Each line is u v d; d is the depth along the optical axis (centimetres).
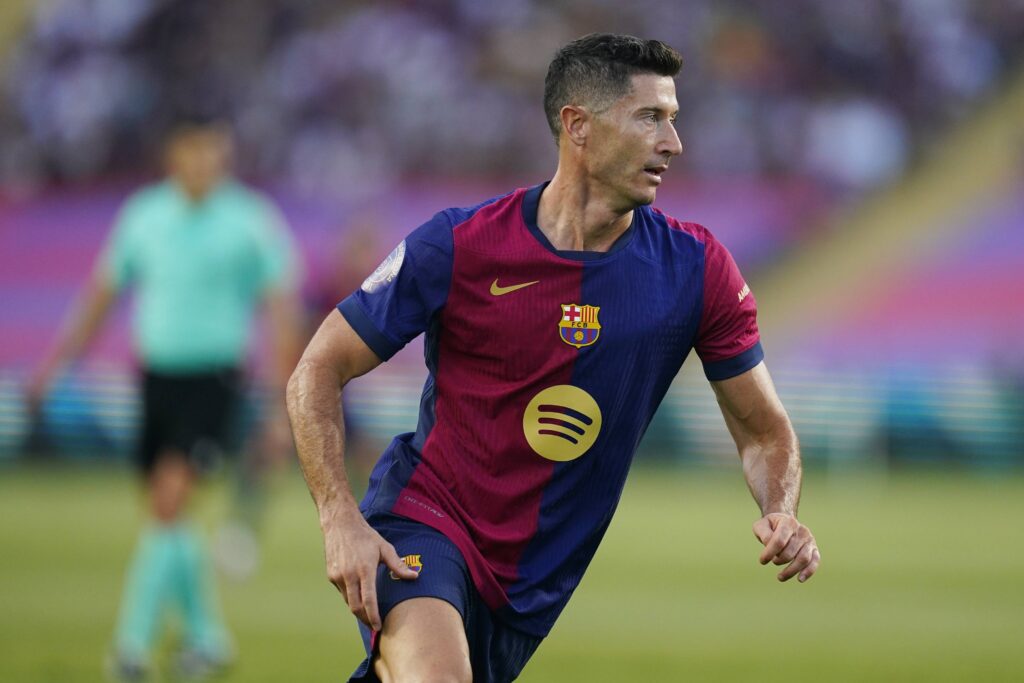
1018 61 8881
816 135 8531
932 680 2389
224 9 8856
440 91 8594
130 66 8762
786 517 1270
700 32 8769
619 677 2378
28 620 2930
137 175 8525
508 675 1409
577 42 1362
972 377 7438
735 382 1394
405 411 7250
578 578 1411
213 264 2761
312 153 8531
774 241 8294
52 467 7125
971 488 6806
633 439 1378
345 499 1281
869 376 7406
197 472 2670
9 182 8500
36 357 7838
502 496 1346
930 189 8431
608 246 1360
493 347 1338
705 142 8500
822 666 2519
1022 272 8044
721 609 3250
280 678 2339
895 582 3738
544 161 8450
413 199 8419
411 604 1264
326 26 8819
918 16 8881
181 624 3100
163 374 2720
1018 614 3219
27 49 8894
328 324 1360
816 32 8781
